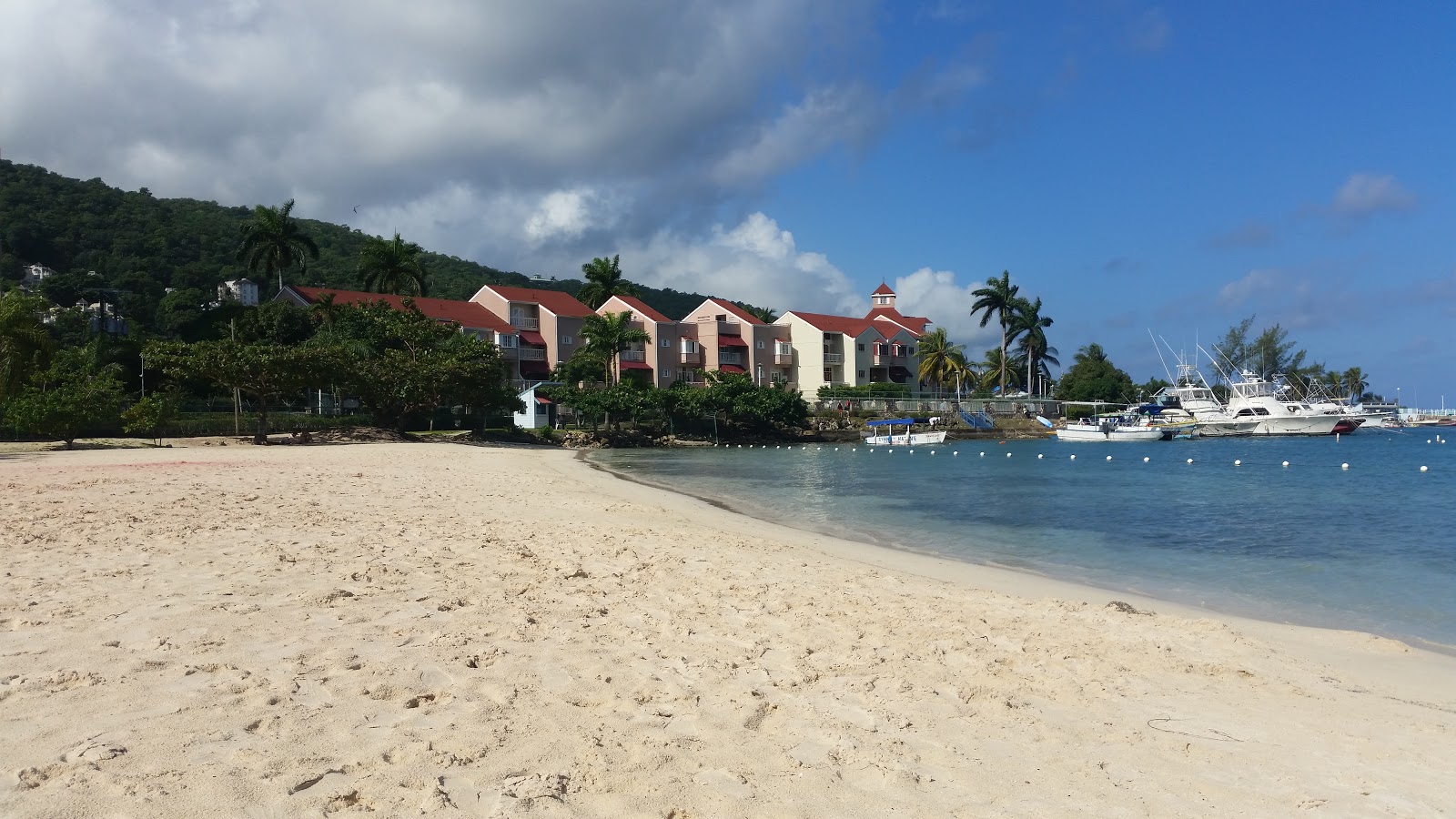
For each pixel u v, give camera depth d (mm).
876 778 5336
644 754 5438
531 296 94938
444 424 72125
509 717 5988
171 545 12461
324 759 5012
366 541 13820
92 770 4652
